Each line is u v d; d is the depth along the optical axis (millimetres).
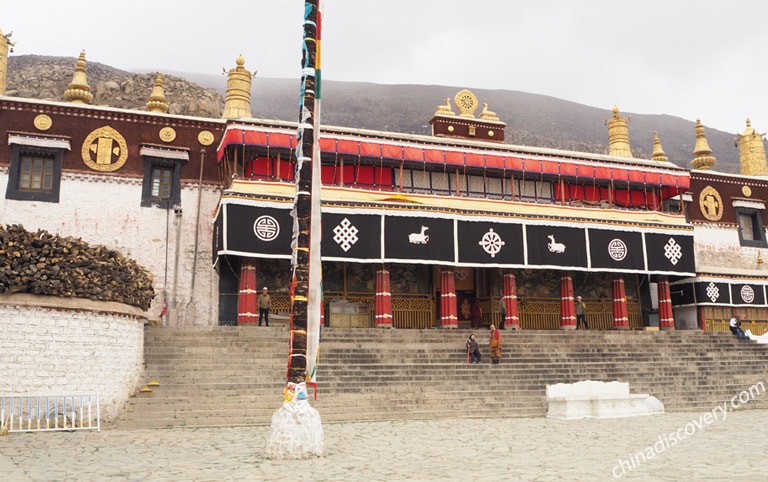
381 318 26547
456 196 29312
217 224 26047
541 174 31016
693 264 31609
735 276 33719
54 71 73875
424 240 26875
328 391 18938
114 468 9805
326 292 28359
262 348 20672
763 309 34188
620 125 41219
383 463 10391
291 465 10117
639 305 34000
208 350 19969
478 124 35406
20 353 14500
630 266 30250
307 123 12242
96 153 28078
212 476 9148
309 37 12609
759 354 27172
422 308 29750
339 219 26031
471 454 11445
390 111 113688
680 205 35312
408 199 28297
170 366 18625
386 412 18078
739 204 38594
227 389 17875
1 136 26938
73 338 15281
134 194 28219
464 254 27453
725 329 33250
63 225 27062
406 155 28391
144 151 28391
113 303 16062
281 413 11039
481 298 31781
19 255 14656
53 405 14656
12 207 26594
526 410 19094
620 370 23141
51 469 9680
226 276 28094
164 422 15930
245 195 25188
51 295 14922
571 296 30109
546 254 28844
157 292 27656
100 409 15555
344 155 28344
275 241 25219
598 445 12562
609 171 31578
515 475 9234
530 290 31750
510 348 24281
